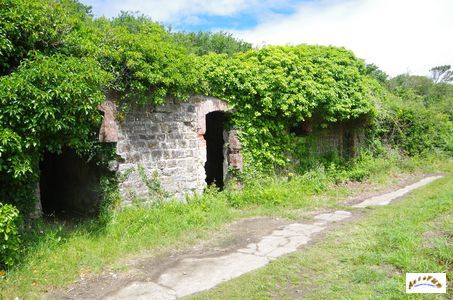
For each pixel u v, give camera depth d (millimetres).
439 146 20766
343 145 16062
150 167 9156
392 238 6367
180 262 6273
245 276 5496
